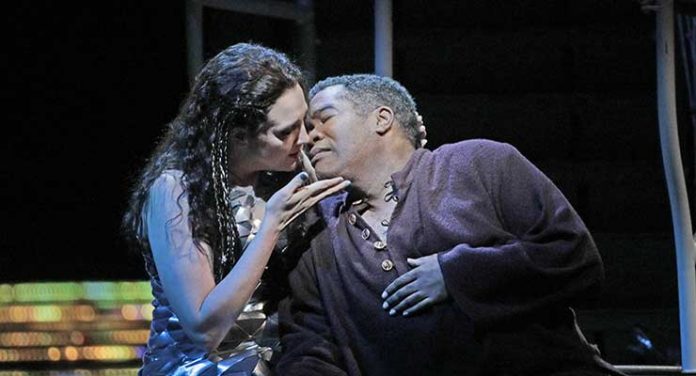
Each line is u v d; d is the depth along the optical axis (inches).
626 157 508.1
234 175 346.0
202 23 454.0
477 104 504.4
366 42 507.8
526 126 506.0
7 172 520.1
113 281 528.7
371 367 344.8
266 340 357.4
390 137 356.2
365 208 357.4
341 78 362.6
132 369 526.0
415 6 518.6
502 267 331.0
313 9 475.2
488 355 335.9
